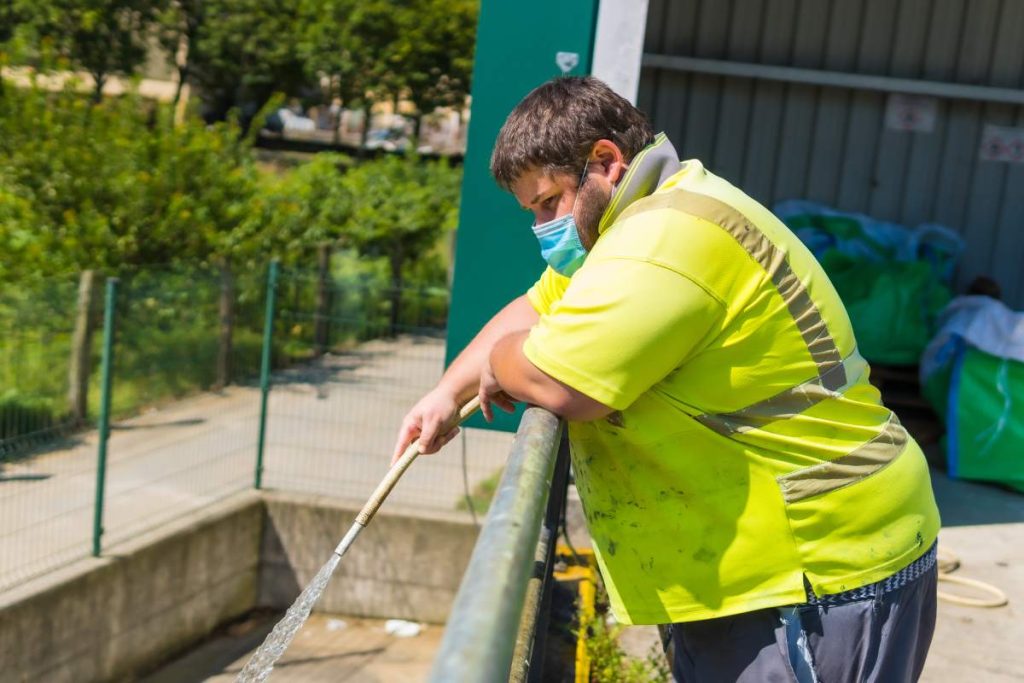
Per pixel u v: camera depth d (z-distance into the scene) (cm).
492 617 96
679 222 164
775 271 168
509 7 501
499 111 509
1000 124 782
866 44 787
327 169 1411
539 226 189
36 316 630
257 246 1109
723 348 168
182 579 645
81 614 565
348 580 712
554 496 242
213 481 727
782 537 176
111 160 1012
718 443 175
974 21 772
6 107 1010
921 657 198
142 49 2553
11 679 521
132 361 723
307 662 646
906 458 183
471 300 523
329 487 744
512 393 173
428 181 1572
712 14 791
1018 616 406
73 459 662
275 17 2628
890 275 715
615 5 496
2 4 2395
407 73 2564
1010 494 563
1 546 586
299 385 878
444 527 700
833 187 809
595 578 448
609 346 160
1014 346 577
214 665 642
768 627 182
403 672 640
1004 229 792
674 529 181
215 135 1145
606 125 178
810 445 174
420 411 204
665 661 375
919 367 680
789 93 802
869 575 177
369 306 948
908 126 794
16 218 943
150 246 1007
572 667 369
